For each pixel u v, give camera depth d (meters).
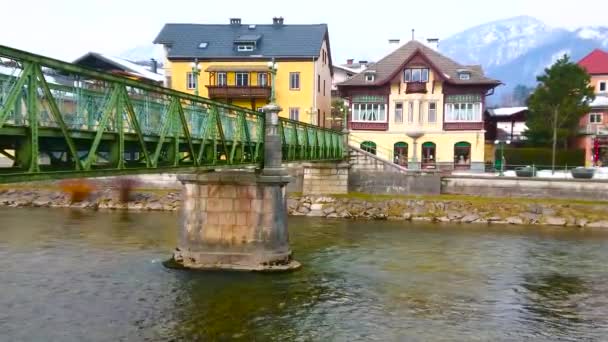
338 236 30.44
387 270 22.75
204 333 15.42
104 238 28.53
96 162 14.28
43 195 42.97
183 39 55.25
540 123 57.47
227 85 52.47
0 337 14.89
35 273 21.31
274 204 21.62
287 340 15.07
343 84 52.72
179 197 41.91
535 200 39.22
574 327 16.66
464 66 53.59
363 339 15.27
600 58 74.31
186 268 21.67
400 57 54.66
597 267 23.88
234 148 19.38
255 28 56.81
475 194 41.91
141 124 14.34
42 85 10.38
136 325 15.90
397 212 38.12
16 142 10.79
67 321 16.14
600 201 39.09
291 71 52.53
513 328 16.45
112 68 55.00
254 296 18.75
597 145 54.47
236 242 21.55
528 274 22.59
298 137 28.55
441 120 51.66
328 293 19.33
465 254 26.16
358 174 42.81
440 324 16.62
